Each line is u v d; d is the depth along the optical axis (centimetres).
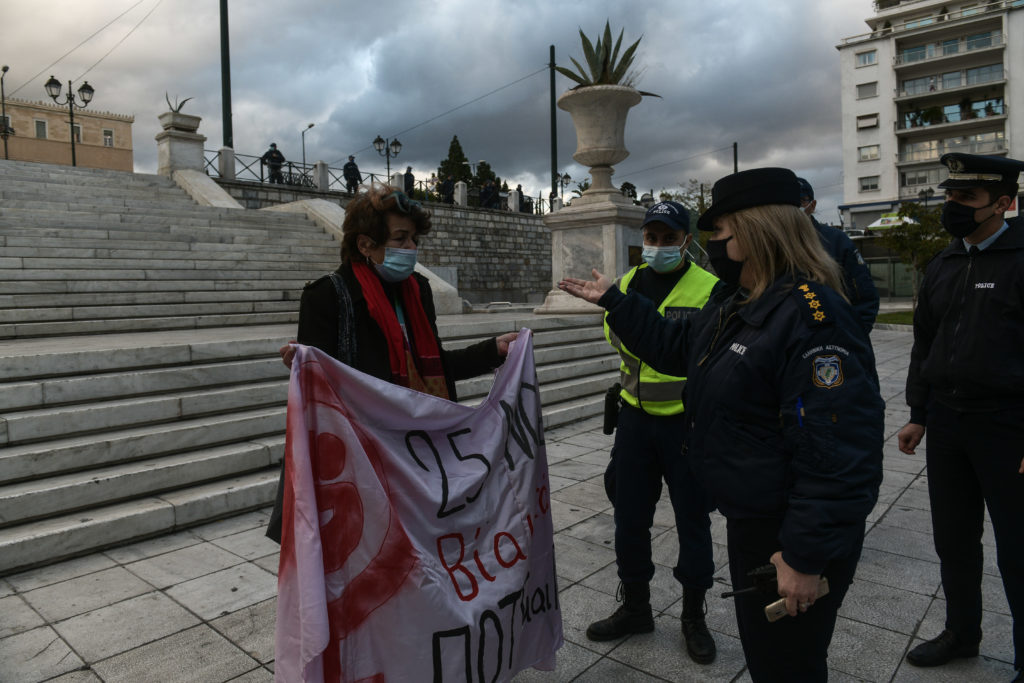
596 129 1043
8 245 916
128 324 786
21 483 377
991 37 4606
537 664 230
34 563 338
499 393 227
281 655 167
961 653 253
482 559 199
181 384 493
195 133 1586
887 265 3869
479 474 207
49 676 245
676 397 255
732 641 274
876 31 4984
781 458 155
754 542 160
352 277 213
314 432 173
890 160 4934
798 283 155
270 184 1847
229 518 415
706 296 269
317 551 162
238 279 1055
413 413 192
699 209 2984
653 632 281
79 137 4991
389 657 172
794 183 164
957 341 237
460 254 2395
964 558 249
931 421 254
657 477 275
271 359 563
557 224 1082
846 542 141
